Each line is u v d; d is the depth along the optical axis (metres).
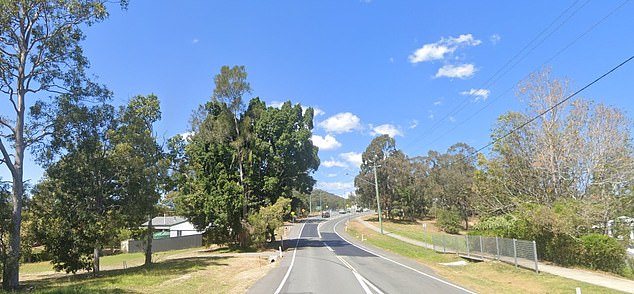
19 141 21.56
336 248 42.75
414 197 88.62
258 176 45.84
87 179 24.59
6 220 20.83
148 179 26.25
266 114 47.16
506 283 18.61
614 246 21.11
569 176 31.47
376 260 29.73
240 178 44.81
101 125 24.92
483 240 27.03
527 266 21.36
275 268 25.73
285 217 50.06
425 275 20.72
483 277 21.08
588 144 30.72
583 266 21.91
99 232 24.20
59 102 22.56
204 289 17.70
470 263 26.97
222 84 45.72
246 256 37.28
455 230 68.25
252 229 42.72
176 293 16.61
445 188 77.62
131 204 25.59
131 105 28.98
